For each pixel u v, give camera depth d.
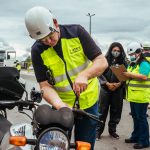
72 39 3.60
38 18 3.20
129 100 7.85
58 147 2.26
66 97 3.70
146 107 7.75
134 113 7.86
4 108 3.48
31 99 2.95
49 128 2.25
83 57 3.67
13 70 3.36
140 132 7.75
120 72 7.79
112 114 8.68
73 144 2.32
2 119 3.40
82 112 2.71
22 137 2.29
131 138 8.21
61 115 2.38
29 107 3.02
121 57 8.10
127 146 7.93
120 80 7.92
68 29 3.60
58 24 3.43
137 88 7.70
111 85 8.38
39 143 2.24
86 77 3.40
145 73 7.62
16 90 3.35
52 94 3.50
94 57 3.62
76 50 3.62
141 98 7.67
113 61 8.12
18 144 2.27
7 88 3.33
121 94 8.58
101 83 8.40
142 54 7.84
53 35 3.36
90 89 3.78
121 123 10.56
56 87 3.67
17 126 2.94
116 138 8.63
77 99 3.34
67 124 2.35
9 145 2.84
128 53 7.98
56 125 2.36
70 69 3.62
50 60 3.58
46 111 2.38
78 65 3.65
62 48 3.57
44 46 3.57
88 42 3.63
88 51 3.63
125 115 12.04
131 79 7.79
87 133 3.78
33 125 2.45
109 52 8.17
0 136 3.07
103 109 8.41
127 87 7.90
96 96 3.87
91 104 3.80
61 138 2.27
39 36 3.25
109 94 8.51
